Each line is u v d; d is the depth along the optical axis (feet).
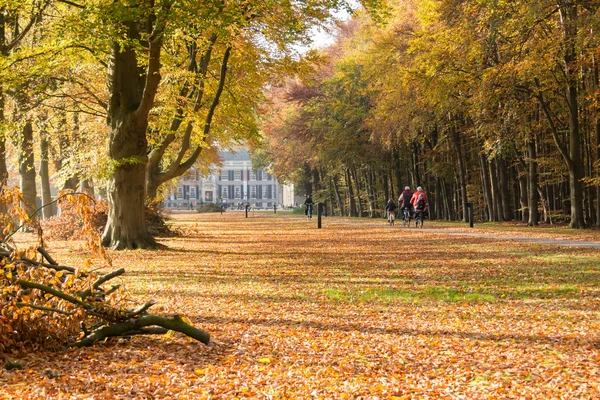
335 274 52.54
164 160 132.57
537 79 111.55
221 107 93.76
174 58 84.99
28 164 105.50
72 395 18.40
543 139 132.87
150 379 20.26
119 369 21.66
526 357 23.91
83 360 22.77
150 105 71.31
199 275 51.67
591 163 122.11
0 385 19.33
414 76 112.88
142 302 37.11
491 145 116.88
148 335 27.40
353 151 184.65
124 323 25.82
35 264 27.02
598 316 32.30
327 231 121.08
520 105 112.78
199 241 95.96
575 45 96.22
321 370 22.08
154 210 109.19
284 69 89.25
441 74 110.32
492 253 68.03
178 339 26.58
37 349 23.84
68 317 24.49
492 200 146.92
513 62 99.45
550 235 93.15
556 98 117.39
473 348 25.71
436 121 140.67
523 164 137.59
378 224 148.87
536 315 33.12
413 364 23.21
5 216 27.12
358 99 178.70
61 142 103.71
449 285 45.34
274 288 44.01
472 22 99.30
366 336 28.12
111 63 73.77
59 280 26.89
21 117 86.94
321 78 188.14
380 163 187.62
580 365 22.47
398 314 34.09
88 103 94.22
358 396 19.10
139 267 57.62
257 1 62.28
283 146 218.38
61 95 82.89
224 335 28.04
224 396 18.84
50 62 64.75
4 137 74.74
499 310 35.09
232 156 523.29
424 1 108.99
